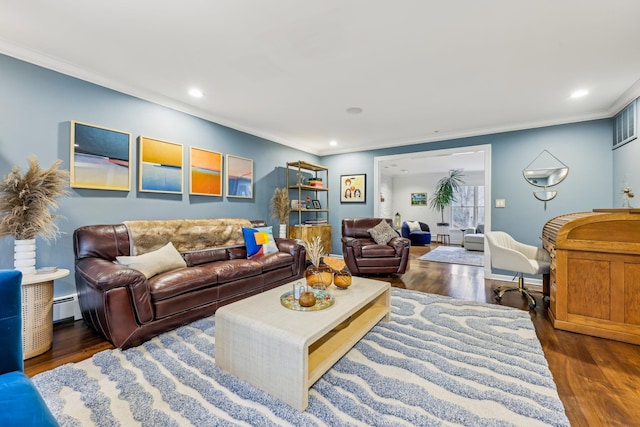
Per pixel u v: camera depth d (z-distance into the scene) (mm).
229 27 1909
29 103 2252
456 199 9188
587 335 2209
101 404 1360
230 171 3977
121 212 2812
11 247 2150
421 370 1673
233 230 3518
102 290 1852
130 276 1925
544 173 3820
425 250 7191
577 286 2266
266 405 1373
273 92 2953
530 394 1460
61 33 1990
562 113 3512
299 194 4898
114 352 1853
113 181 2729
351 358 1807
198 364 1720
